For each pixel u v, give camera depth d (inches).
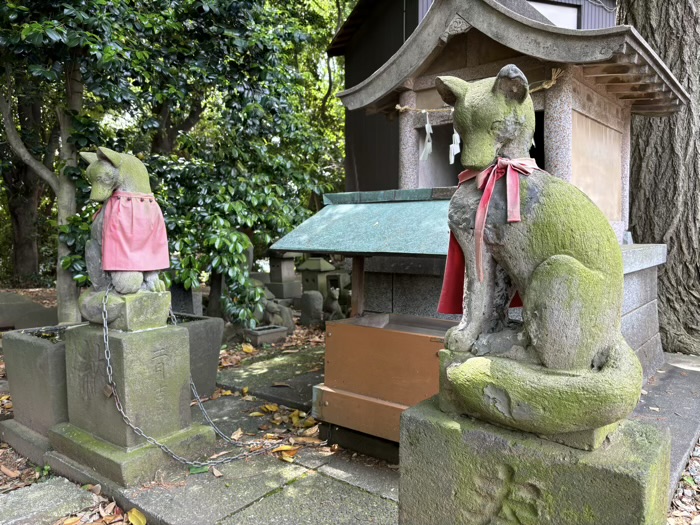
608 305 68.2
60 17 171.2
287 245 141.5
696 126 218.4
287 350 258.2
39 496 116.0
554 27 128.9
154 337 127.6
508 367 69.5
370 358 131.4
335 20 540.1
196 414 168.4
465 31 147.3
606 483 61.0
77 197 207.9
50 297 421.1
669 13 221.0
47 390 140.4
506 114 74.0
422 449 77.3
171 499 113.5
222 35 217.8
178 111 242.1
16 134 211.8
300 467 129.5
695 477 117.9
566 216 69.6
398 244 119.5
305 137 257.4
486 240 76.1
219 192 215.8
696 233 218.5
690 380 171.3
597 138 167.2
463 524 73.8
